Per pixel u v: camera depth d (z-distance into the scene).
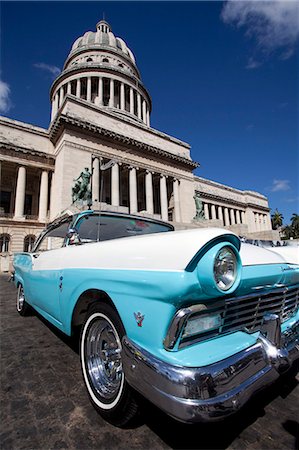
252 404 2.14
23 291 5.05
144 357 1.47
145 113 47.38
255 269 1.88
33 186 33.34
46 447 1.66
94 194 27.31
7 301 7.39
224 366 1.38
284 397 2.23
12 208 31.61
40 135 31.30
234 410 1.31
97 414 2.02
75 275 2.36
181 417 1.24
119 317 1.86
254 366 1.52
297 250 2.85
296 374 2.62
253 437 1.74
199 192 46.53
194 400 1.24
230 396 1.32
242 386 1.40
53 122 28.48
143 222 3.70
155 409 1.96
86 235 3.09
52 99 48.53
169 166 35.62
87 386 2.15
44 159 30.45
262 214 62.09
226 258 1.54
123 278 1.75
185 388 1.26
